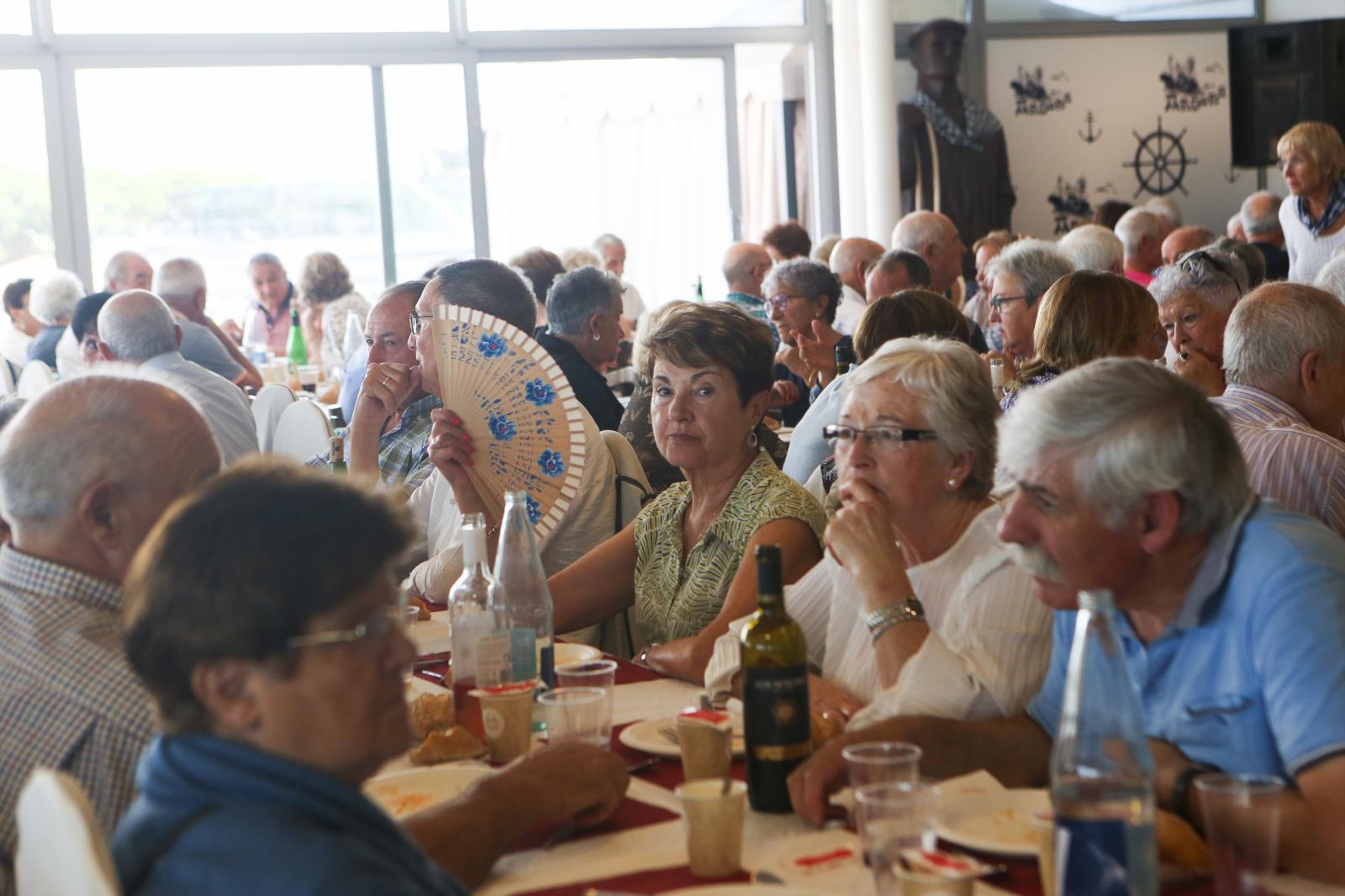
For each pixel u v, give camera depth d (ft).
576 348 14.85
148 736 4.87
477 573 6.24
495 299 10.69
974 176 33.81
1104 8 36.83
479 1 31.96
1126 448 4.55
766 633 5.08
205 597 3.17
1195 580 4.76
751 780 5.13
